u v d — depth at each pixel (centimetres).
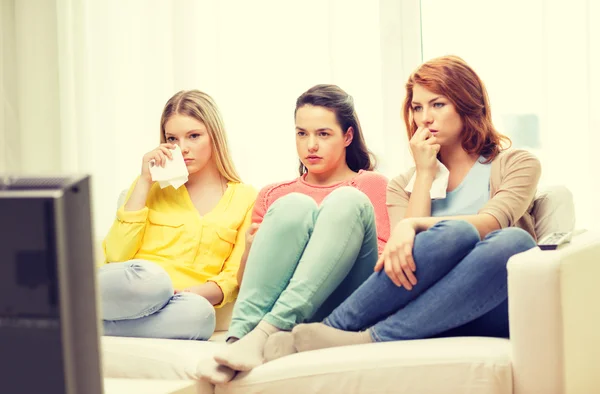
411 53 312
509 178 215
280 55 328
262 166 329
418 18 311
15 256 71
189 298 221
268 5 329
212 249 245
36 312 71
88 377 74
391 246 183
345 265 193
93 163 357
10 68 367
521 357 164
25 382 71
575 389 168
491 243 177
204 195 256
